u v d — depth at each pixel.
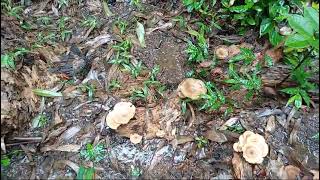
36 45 0.55
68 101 0.52
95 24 0.60
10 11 0.57
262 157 0.45
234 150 0.48
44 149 0.48
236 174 0.46
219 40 0.58
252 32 0.58
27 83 0.51
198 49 0.55
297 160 0.47
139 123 0.51
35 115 0.51
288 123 0.50
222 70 0.54
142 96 0.52
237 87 0.52
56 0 0.62
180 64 0.56
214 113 0.51
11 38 0.54
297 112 0.51
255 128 0.50
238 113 0.51
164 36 0.59
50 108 0.52
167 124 0.51
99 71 0.55
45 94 0.52
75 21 0.61
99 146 0.49
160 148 0.49
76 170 0.47
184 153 0.49
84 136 0.50
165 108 0.52
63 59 0.56
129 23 0.60
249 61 0.53
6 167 0.46
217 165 0.48
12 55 0.51
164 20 0.61
